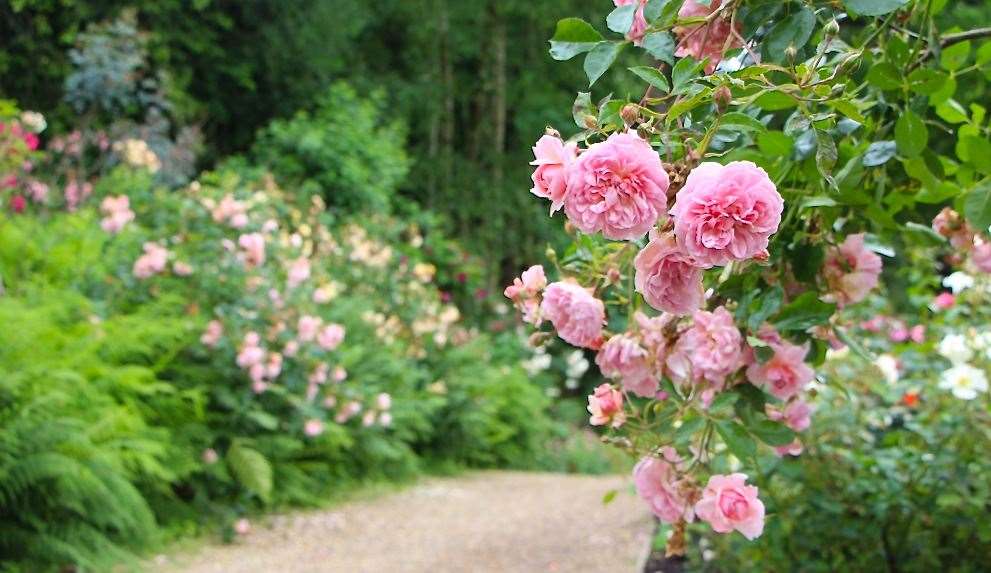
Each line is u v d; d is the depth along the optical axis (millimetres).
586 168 1441
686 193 1429
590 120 1679
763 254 1446
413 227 12641
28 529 5180
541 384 14102
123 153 9180
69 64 12164
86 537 5137
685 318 2078
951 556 3742
